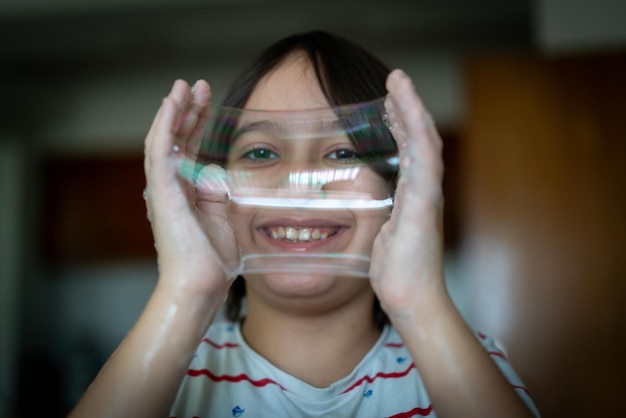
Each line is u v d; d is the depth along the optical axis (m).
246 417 0.65
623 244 1.59
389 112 0.60
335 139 0.66
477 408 0.51
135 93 3.03
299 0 2.24
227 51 2.68
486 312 1.62
